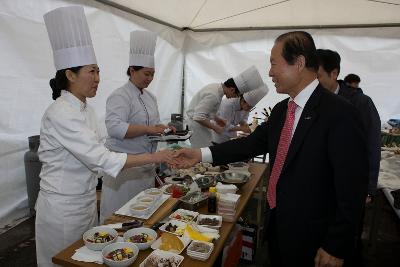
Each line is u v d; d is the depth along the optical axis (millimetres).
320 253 1133
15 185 2518
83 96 1432
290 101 1277
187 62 4578
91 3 2748
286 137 1265
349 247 1101
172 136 2115
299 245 1209
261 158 3869
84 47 1354
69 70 1356
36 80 2455
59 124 1295
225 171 2254
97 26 2859
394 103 3996
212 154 1645
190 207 1681
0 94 2230
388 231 3008
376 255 2592
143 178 2189
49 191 1386
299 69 1156
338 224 1088
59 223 1382
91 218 1495
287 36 1169
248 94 3221
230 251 1907
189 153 1635
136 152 2090
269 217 1334
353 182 1066
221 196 1685
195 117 3041
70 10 1331
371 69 3965
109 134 1985
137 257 1201
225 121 3289
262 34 4176
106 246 1186
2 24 2160
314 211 1162
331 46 4023
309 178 1146
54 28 1348
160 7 3260
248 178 2104
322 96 1173
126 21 3217
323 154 1123
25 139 2488
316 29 4012
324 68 1690
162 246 1262
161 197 1729
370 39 3883
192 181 2045
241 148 1635
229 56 4359
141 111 2109
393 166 2807
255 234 2447
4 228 2537
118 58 3184
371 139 2004
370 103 1994
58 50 1358
